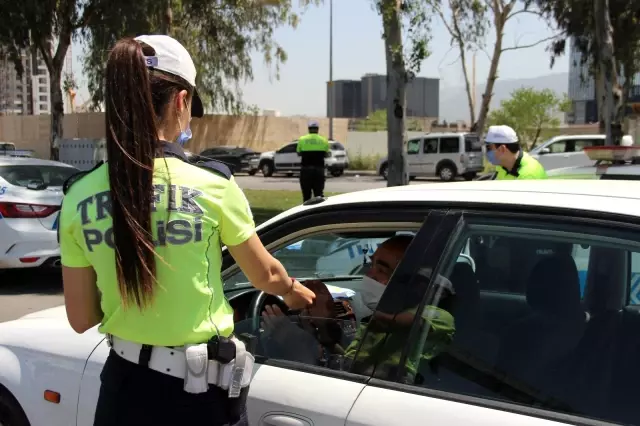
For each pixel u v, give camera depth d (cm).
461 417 187
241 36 2570
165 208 177
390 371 206
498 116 5653
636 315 224
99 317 197
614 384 192
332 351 252
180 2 1683
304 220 251
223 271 279
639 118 2486
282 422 215
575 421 182
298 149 1330
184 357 181
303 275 337
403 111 1130
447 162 2772
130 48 179
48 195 798
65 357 280
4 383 298
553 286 220
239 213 189
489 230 206
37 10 1616
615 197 200
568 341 211
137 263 173
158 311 179
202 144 4159
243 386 190
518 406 190
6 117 4272
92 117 3391
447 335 209
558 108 5528
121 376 187
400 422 193
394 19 1068
